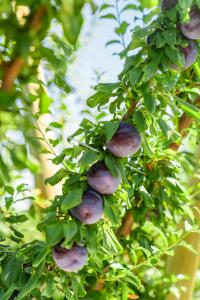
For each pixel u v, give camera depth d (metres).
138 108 0.96
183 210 1.18
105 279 1.11
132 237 1.26
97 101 0.97
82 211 0.88
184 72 1.11
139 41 0.92
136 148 0.91
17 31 0.55
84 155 0.88
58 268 0.96
